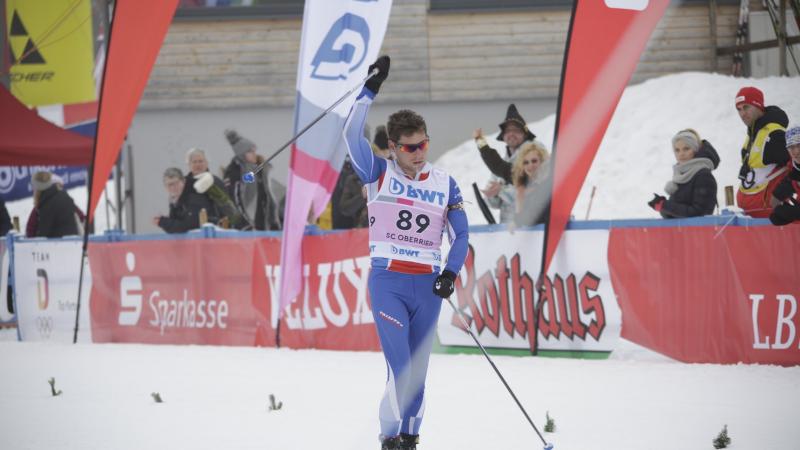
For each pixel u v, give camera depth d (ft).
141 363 88.58
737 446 48.14
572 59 77.20
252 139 171.83
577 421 55.77
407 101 171.22
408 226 48.34
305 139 91.15
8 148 144.15
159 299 104.78
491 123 170.60
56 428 59.36
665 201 83.35
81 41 170.09
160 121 171.73
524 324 82.58
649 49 164.04
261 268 97.09
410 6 170.40
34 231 128.67
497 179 93.09
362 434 54.60
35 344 109.50
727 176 126.62
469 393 66.28
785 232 71.10
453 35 170.30
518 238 82.58
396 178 48.57
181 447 52.44
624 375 70.95
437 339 87.66
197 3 171.01
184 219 108.27
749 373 69.62
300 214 91.86
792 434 50.62
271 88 171.53
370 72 48.52
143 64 103.71
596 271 78.95
